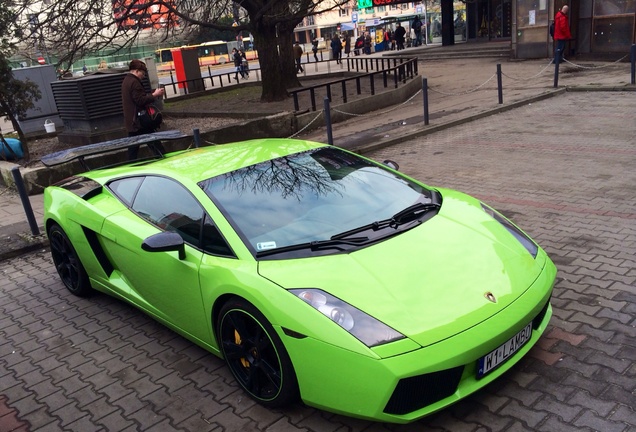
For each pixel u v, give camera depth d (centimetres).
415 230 330
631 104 1127
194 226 347
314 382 270
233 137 1180
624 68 1634
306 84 2264
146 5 1429
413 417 257
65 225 464
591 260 459
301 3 1669
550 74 1714
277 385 296
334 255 303
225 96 2241
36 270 599
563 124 1029
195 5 1611
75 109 1245
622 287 407
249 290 292
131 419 323
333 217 340
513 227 362
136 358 393
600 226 529
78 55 1464
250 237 322
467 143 976
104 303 495
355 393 256
